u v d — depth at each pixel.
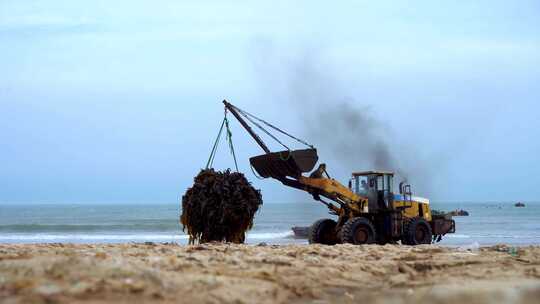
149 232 123.25
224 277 20.05
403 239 49.81
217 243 35.84
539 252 31.75
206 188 39.19
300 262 25.05
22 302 14.46
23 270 18.11
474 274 23.27
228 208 38.59
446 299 16.45
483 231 125.88
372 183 50.03
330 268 23.88
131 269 18.58
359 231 47.09
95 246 32.00
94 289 16.06
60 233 120.62
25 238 105.44
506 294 16.80
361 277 23.06
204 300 16.39
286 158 45.47
